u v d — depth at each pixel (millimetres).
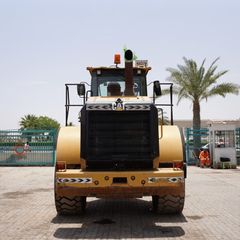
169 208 9055
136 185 7754
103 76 10617
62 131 8727
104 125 7973
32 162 28406
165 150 8414
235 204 10961
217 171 22797
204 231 7742
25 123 99938
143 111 7988
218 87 32469
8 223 8617
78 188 7801
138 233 7617
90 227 8180
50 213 9781
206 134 28578
